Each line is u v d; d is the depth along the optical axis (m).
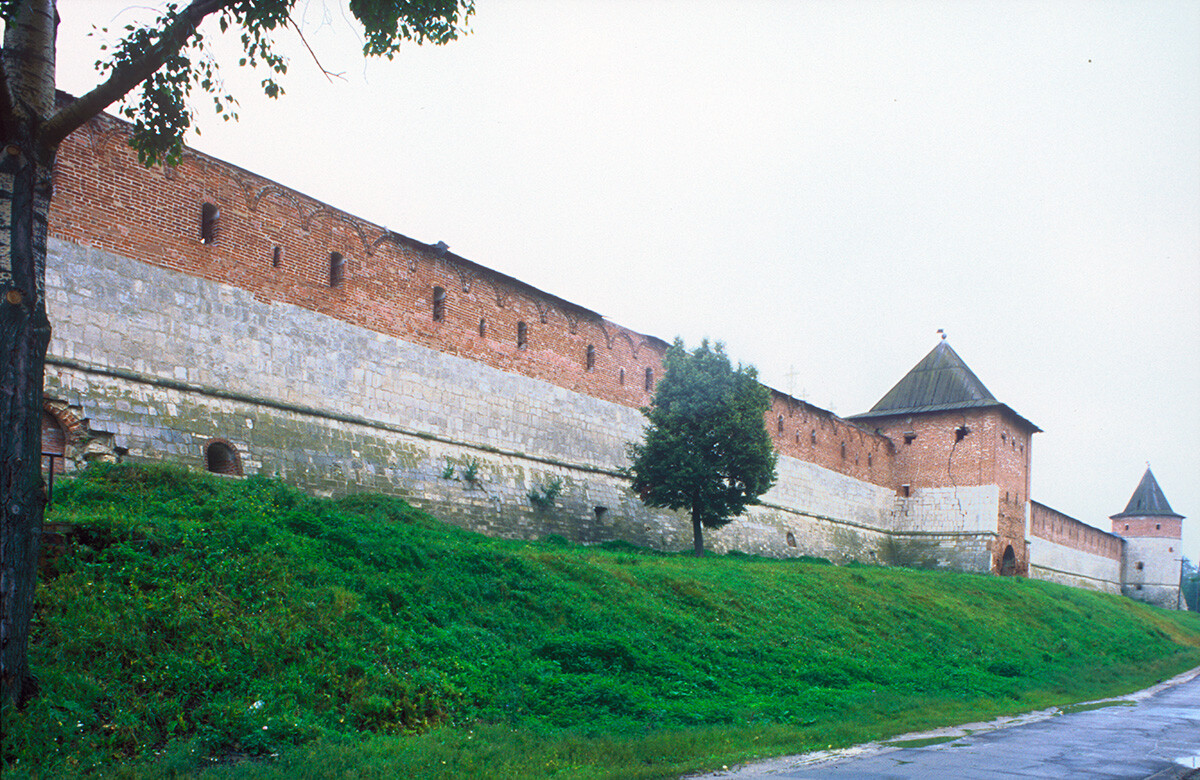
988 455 51.47
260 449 20.98
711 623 19.42
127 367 18.89
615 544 29.47
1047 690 21.69
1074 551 68.62
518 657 14.47
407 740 10.55
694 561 26.72
